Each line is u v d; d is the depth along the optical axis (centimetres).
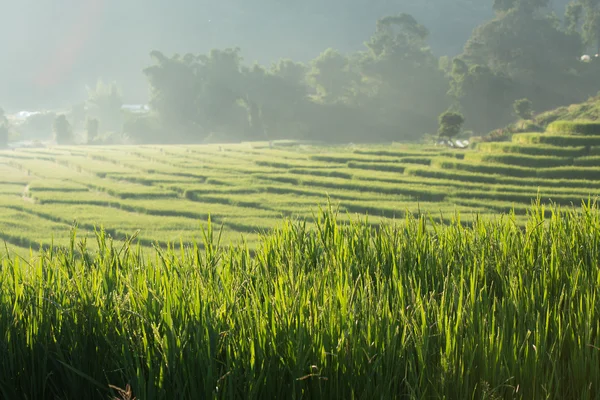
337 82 14262
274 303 451
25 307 492
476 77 12519
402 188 5384
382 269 612
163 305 459
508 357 462
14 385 463
